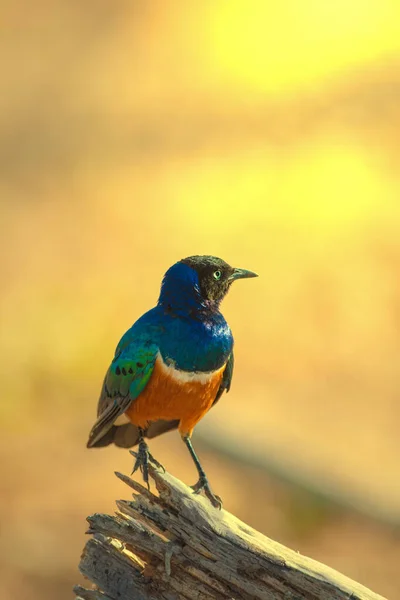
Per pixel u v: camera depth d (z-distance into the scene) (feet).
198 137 86.58
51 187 80.94
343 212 70.18
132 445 26.53
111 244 71.00
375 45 96.22
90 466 47.44
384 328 58.03
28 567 39.09
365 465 44.88
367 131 82.02
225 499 42.47
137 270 66.95
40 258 69.72
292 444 45.14
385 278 62.23
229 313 60.39
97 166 83.76
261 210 72.33
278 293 62.03
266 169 78.13
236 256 66.44
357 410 50.52
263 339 57.77
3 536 41.34
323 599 17.66
